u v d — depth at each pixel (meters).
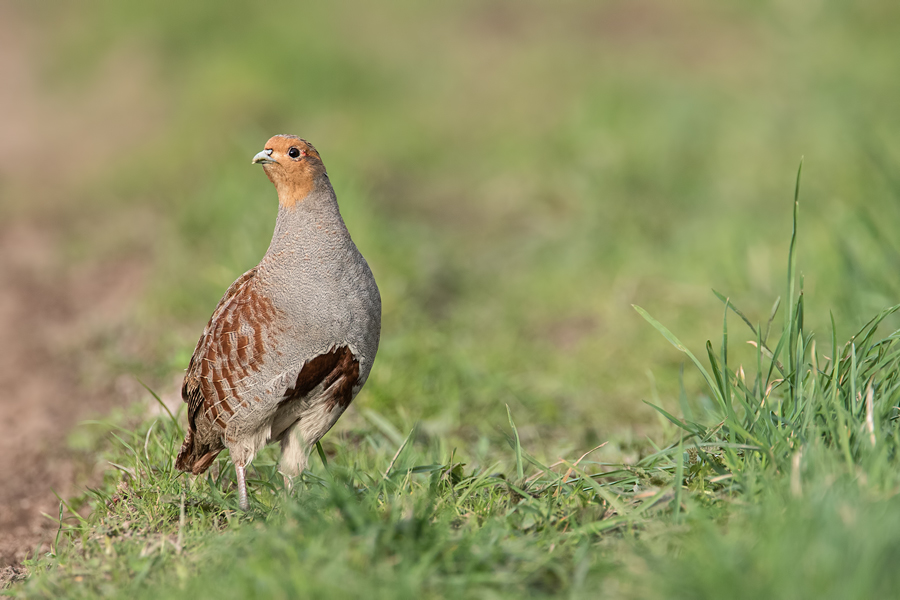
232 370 6.36
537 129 21.58
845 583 4.27
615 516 5.86
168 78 24.86
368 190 16.25
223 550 5.50
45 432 9.43
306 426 6.71
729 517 5.39
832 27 23.27
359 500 6.01
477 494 6.39
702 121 19.80
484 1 30.95
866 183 13.37
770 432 5.94
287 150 6.33
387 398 9.09
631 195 16.55
